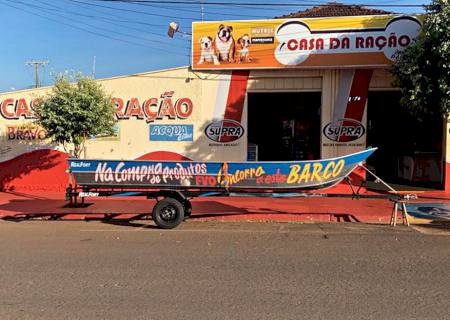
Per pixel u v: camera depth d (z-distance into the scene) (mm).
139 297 5254
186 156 16172
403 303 4996
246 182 9883
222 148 16016
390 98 17062
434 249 7781
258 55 15422
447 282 5793
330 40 14961
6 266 6703
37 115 14742
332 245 8148
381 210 12195
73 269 6523
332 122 15391
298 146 17062
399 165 17516
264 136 17156
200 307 4902
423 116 12797
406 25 14508
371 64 14789
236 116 15898
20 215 12125
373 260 6980
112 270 6453
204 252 7609
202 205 13352
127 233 9547
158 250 7793
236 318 4578
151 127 16250
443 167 15125
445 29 11477
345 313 4695
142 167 10109
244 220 11266
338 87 15305
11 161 16688
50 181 16609
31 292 5461
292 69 15344
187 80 16016
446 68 11438
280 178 9789
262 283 5781
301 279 5953
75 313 4750
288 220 11250
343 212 11953
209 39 15695
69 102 13039
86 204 13266
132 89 16234
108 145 16406
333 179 9789
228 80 15844
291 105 17062
